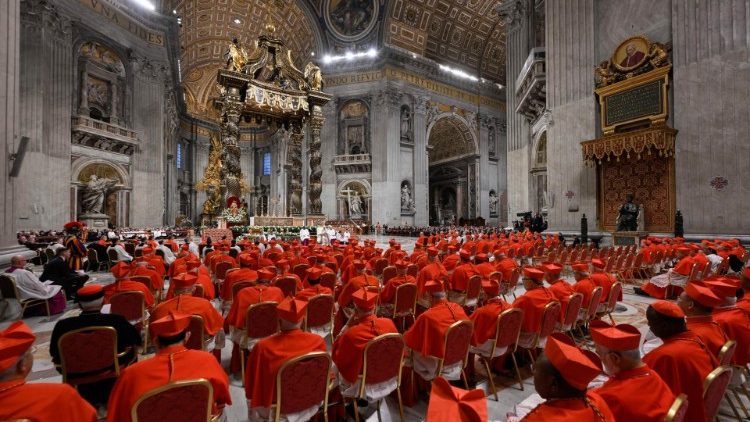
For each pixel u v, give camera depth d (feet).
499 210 140.67
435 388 5.34
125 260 38.42
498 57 141.79
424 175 124.47
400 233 110.42
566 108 53.01
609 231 48.52
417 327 11.32
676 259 31.07
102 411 10.45
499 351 12.31
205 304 12.95
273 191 159.63
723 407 11.52
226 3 120.26
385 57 117.19
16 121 24.72
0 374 5.98
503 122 144.66
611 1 49.44
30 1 64.08
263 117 74.08
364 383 9.75
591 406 5.13
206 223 117.50
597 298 16.22
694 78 40.45
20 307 21.36
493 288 14.08
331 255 30.68
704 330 9.48
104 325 10.64
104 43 78.33
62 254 26.66
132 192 83.97
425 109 126.11
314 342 8.92
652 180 44.75
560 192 53.36
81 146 73.46
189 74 147.33
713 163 38.91
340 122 123.44
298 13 123.54
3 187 23.12
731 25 38.19
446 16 123.75
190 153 156.76
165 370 7.09
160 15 88.53
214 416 7.76
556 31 54.49
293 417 8.53
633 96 45.55
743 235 36.76
